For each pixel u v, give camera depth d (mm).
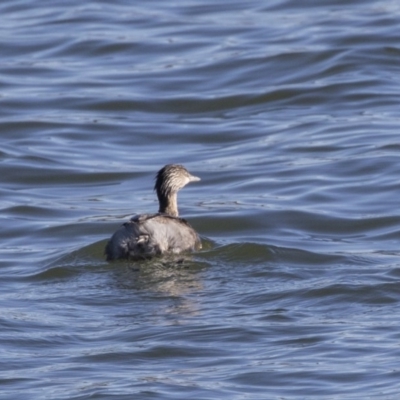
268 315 16031
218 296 16766
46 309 16422
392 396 13406
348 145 25922
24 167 25422
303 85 29953
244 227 21484
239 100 29438
